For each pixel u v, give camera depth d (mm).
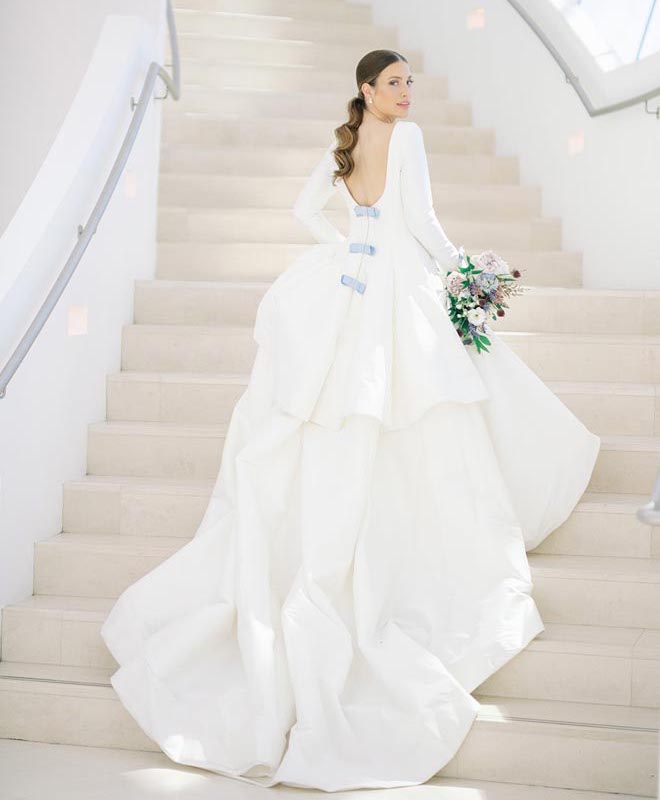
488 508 3604
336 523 3533
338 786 3115
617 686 3404
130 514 4188
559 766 3217
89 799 3076
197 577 3604
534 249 6082
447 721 3227
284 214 5988
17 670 3682
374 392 3566
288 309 3773
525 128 6488
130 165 5004
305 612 3383
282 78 7379
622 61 5691
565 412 3848
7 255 3793
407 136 3748
